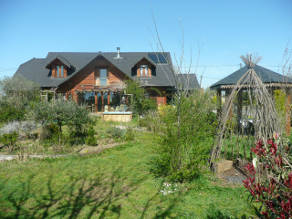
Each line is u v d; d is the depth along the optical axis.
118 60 29.89
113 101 27.02
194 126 5.52
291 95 9.91
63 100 10.77
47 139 10.41
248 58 6.30
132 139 11.23
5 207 4.26
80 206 4.29
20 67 28.48
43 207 4.26
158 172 6.10
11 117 14.48
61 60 25.86
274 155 2.61
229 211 3.99
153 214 3.96
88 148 9.41
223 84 12.87
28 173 6.22
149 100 22.09
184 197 4.59
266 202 2.51
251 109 6.06
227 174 5.94
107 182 5.56
